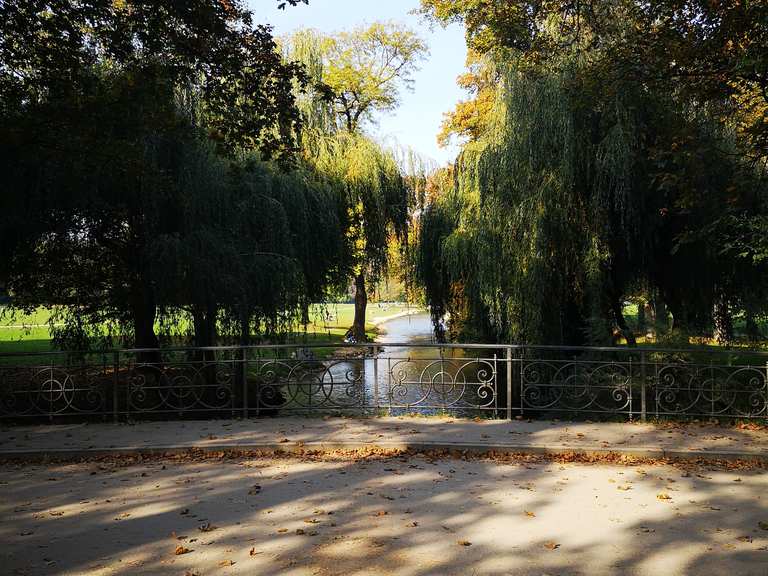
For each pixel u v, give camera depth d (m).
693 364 9.19
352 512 5.31
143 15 10.69
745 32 10.52
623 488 5.97
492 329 15.62
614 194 12.90
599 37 13.88
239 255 12.59
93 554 4.44
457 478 6.36
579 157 13.12
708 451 7.06
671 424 8.66
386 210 20.42
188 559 4.34
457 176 18.36
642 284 15.57
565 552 4.44
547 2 14.14
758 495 5.75
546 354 13.32
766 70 9.90
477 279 15.15
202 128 13.09
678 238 12.53
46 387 9.98
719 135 12.86
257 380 9.62
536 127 13.41
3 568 4.21
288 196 14.71
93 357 14.07
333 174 18.67
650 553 4.41
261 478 6.40
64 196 11.59
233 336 12.98
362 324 32.03
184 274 12.05
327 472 6.61
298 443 7.52
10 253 12.05
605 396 10.51
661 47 11.37
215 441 7.69
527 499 5.65
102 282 14.34
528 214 13.33
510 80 13.97
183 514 5.30
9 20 10.36
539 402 9.91
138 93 11.13
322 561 4.29
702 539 4.67
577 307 13.98
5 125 10.46
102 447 7.47
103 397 9.37
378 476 6.45
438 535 4.77
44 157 11.00
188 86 12.22
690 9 11.23
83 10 10.66
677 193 12.68
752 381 8.92
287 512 5.33
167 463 7.07
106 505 5.56
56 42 10.83
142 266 12.95
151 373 10.68
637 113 12.77
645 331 15.20
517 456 7.22
